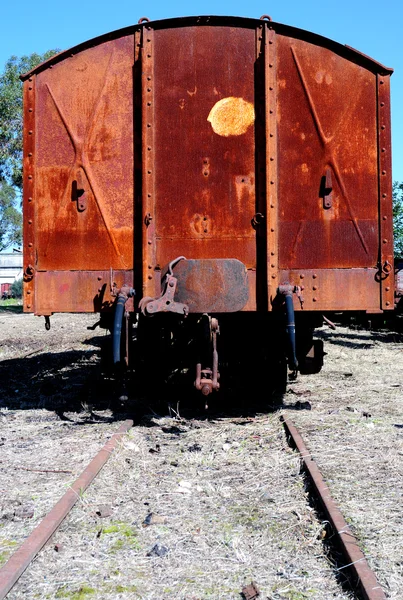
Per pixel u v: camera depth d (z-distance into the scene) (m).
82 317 27.58
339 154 6.03
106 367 7.21
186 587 3.02
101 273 6.07
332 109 6.04
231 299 5.62
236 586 3.05
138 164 6.07
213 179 6.02
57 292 6.11
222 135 6.02
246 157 6.02
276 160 5.96
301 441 5.38
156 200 6.03
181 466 4.93
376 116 6.07
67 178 6.14
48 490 4.32
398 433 5.94
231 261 5.64
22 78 6.18
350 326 18.75
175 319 6.51
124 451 5.28
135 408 7.21
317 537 3.58
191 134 6.02
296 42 6.03
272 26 6.00
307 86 6.02
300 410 7.05
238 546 3.46
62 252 6.12
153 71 6.03
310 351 7.28
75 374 10.06
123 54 6.13
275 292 5.89
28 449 5.43
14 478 4.61
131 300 5.88
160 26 6.05
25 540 3.34
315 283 5.96
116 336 5.59
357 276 6.00
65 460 5.06
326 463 4.92
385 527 3.65
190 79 6.03
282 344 7.13
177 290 5.66
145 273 5.90
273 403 7.38
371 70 6.07
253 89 6.04
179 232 6.01
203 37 6.04
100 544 3.47
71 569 3.18
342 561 3.26
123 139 6.10
